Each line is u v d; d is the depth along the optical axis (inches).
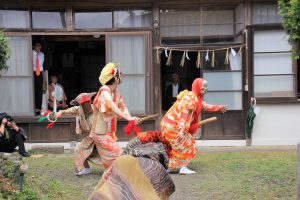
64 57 490.9
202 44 367.9
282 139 370.6
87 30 364.8
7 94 365.4
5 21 361.7
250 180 247.8
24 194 192.9
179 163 265.4
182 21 370.0
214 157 320.2
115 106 233.6
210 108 274.2
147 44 366.6
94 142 254.1
